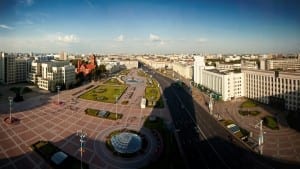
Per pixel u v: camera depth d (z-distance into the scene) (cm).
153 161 10250
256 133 13650
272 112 17988
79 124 14662
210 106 18588
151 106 19688
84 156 10562
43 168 9506
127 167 9794
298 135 13312
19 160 10069
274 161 10350
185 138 12850
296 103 17675
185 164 9994
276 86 19488
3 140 11969
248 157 10706
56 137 12525
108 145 11700
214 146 11831
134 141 11931
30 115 16200
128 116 16688
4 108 17750
